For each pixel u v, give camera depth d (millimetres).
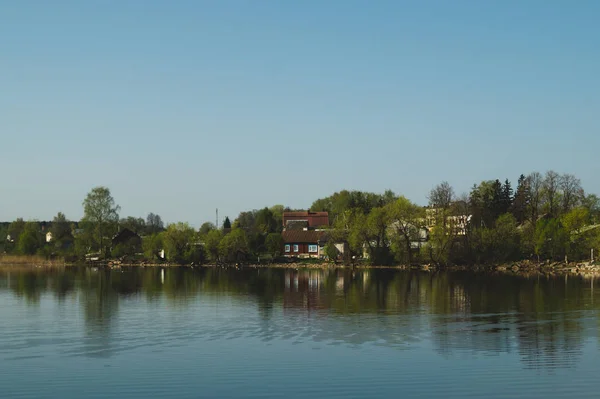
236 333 50969
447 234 143500
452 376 37250
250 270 152000
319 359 41438
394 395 33750
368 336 49500
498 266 142250
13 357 42344
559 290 87438
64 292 87812
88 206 191625
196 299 76750
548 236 146750
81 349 44844
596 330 52188
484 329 52719
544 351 43875
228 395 33781
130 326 54594
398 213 150375
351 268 155375
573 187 182625
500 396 33688
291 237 199500
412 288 92375
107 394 34062
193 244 184375
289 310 65250
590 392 34344
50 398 33469
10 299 78000
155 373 38125
